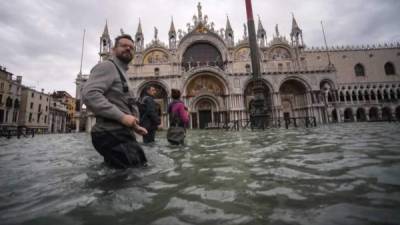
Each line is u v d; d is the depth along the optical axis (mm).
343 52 56344
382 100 52938
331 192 2395
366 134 9328
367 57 56375
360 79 54500
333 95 42344
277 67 46188
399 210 1876
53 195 2492
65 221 1850
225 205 2145
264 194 2420
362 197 2207
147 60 45875
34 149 8211
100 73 4043
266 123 21344
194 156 5207
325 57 55625
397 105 52375
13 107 48406
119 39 4613
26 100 51281
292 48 46656
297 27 47812
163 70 44844
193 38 45062
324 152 5094
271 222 1756
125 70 4758
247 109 43125
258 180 2979
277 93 41094
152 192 2561
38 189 2721
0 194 2557
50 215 1972
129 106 4520
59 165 4324
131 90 4656
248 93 43688
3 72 45469
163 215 1943
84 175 3395
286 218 1817
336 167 3527
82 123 60688
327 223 1697
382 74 55219
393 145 5605
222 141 9328
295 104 44594
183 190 2621
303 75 41969
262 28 49625
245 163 4195
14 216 1950
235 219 1831
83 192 2580
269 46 46875
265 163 4129
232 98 40656
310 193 2395
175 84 40438
